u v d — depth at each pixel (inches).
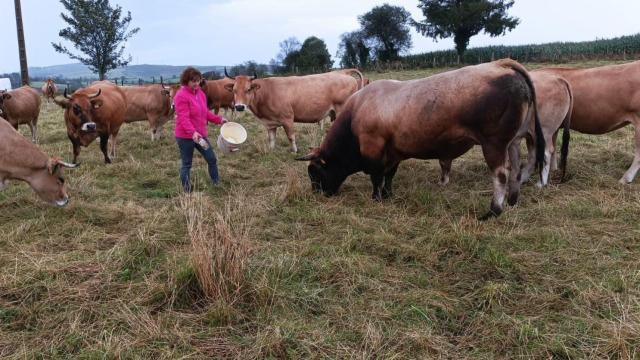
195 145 248.1
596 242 169.8
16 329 127.3
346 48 2289.6
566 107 240.5
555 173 266.5
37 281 146.9
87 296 139.7
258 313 130.3
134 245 172.6
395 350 115.0
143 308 133.2
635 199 212.1
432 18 1967.3
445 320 128.9
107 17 1212.5
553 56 1374.3
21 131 478.9
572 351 111.8
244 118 565.6
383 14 2153.1
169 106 420.5
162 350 114.7
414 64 1678.2
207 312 129.8
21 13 749.3
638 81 238.1
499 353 115.0
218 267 139.7
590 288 136.4
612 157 290.7
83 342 119.5
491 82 181.3
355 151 235.1
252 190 255.9
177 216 204.2
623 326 116.2
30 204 228.5
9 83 1025.5
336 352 114.3
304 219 205.9
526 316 127.5
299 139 412.2
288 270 152.7
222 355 114.7
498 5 1952.5
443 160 232.7
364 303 135.7
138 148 380.8
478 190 244.2
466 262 160.4
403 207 219.1
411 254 165.8
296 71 1873.8
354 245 174.9
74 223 200.8
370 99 222.4
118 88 362.0
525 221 193.6
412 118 200.1
